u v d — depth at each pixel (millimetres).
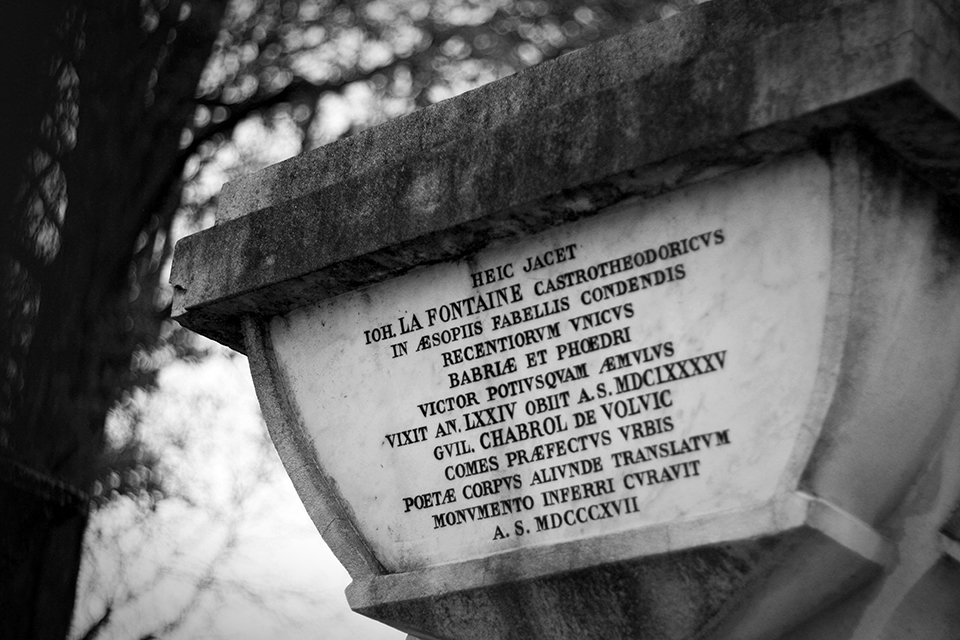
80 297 4250
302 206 1815
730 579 1501
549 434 1648
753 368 1513
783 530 1445
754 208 1523
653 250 1585
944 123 1423
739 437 1513
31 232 4344
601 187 1575
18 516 3406
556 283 1650
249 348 1900
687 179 1552
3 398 4172
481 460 1702
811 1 1517
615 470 1596
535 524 1651
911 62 1360
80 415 4121
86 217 4312
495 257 1699
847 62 1402
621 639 1589
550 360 1652
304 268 1785
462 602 1690
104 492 4117
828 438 1460
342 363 1829
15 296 4277
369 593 1757
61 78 4379
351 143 1855
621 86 1560
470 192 1657
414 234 1694
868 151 1459
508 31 4430
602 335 1616
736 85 1475
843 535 1471
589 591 1594
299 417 1861
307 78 4457
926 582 1597
